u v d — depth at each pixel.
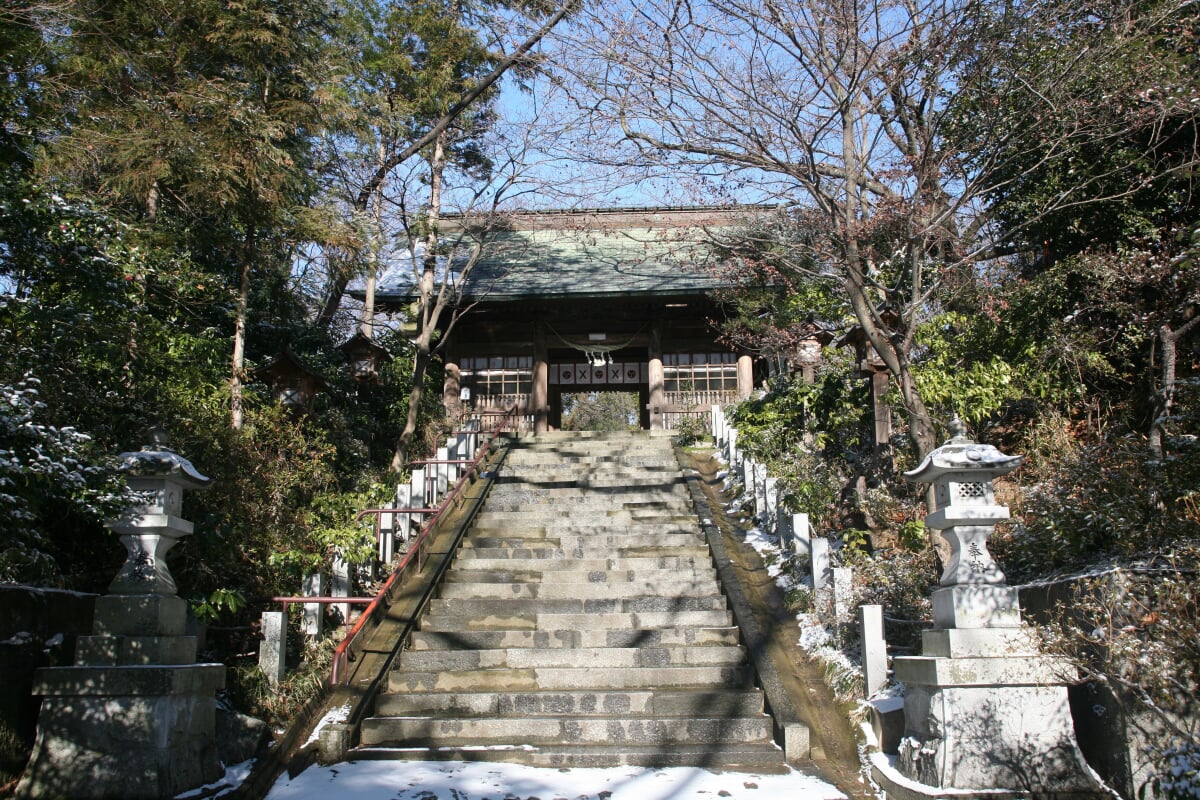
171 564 7.07
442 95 14.52
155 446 5.88
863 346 10.16
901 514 9.41
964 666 5.18
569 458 14.08
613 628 8.11
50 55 8.04
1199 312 8.66
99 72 8.80
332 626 7.95
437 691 7.20
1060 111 8.02
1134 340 9.23
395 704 6.92
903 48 8.01
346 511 9.59
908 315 8.06
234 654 7.24
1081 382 9.99
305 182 11.15
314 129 10.98
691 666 7.39
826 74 8.26
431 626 8.25
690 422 15.98
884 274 9.57
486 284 17.11
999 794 4.96
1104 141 9.28
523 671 7.31
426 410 16.22
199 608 6.32
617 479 12.66
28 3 7.07
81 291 6.32
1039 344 10.40
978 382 10.28
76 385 6.55
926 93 8.47
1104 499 6.41
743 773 5.91
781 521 9.62
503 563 9.39
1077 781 5.02
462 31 14.33
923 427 7.64
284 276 13.65
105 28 8.88
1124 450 6.86
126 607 5.45
